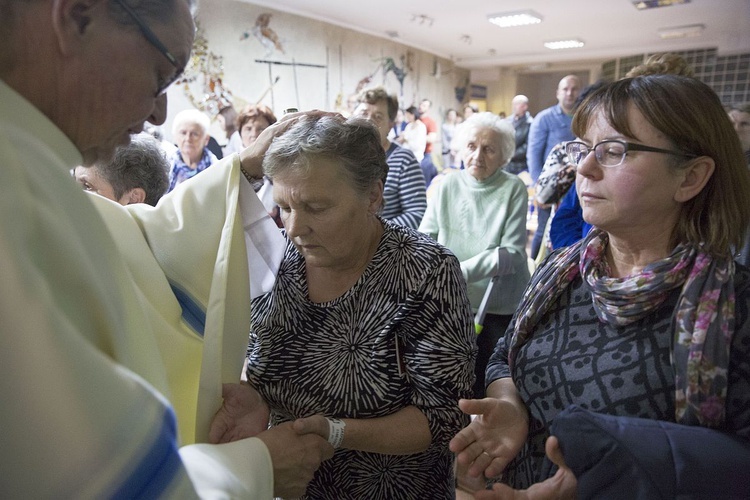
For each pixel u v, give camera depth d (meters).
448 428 0.89
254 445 0.67
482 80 12.56
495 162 1.95
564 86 4.16
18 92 0.48
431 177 5.34
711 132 0.68
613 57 10.73
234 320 0.86
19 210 0.40
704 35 8.77
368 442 0.84
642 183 0.70
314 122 0.86
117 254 0.55
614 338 0.76
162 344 0.84
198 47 5.68
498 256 1.82
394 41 9.20
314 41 7.30
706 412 0.64
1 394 0.37
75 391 0.39
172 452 0.45
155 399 0.45
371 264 0.93
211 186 0.94
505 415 0.81
